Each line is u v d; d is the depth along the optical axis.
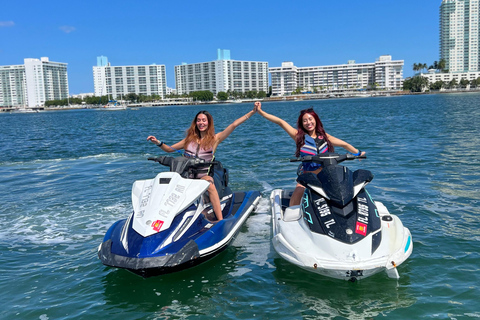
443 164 10.37
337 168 5.07
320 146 5.81
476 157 11.07
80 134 27.41
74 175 10.91
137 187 5.38
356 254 4.27
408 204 7.10
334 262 4.27
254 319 3.84
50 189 9.30
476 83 191.62
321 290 4.35
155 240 4.62
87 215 7.18
